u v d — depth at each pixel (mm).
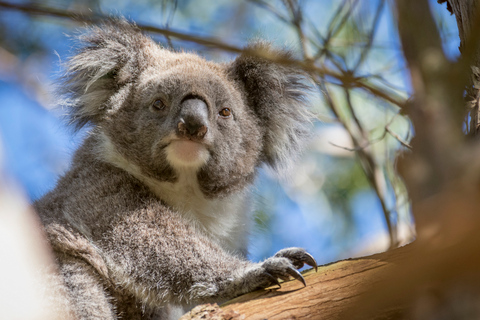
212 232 7250
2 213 3449
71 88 7383
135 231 6066
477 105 4273
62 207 6387
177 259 5883
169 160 6609
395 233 6965
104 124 7016
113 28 7426
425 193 2811
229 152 6930
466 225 2723
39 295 5676
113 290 6090
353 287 4531
